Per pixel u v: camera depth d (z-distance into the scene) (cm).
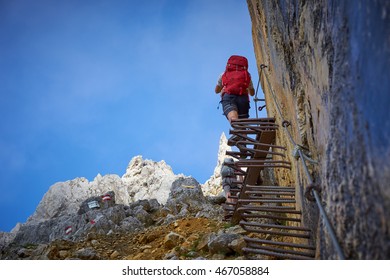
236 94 739
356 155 250
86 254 729
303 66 447
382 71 218
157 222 1017
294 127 516
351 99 266
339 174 284
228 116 731
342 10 297
